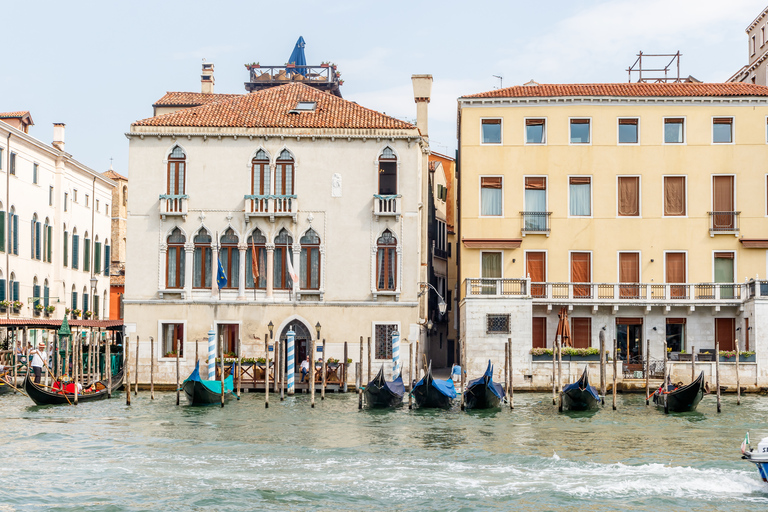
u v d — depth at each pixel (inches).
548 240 1626.5
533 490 772.0
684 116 1626.5
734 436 1047.6
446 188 2342.5
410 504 732.7
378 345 1567.4
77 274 2271.2
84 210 2330.2
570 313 1606.8
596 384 1508.4
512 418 1201.4
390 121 1595.7
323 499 745.0
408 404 1328.7
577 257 1626.5
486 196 1642.5
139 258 1582.2
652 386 1498.5
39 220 2034.9
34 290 2007.9
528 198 1637.6
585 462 880.3
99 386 1487.5
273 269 1584.6
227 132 1584.6
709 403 1371.8
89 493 755.4
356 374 1552.7
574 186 1636.3
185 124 1587.1
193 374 1323.8
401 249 1573.6
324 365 1412.4
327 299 1569.9
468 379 1518.2
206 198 1583.4
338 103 1660.9
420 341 1587.1
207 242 1584.6
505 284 1535.4
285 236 1583.4
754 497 754.2
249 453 925.2
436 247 2162.9
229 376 1453.0
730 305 1574.8
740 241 1609.3
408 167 1582.2
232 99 1688.0
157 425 1123.9
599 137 1628.9
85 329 2143.2
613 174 1627.7
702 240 1615.4
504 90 1673.2
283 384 1428.4
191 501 735.1
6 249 1850.4
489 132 1648.6
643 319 1604.3
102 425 1122.0
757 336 1496.1
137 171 1589.6
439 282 2222.0
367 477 817.5
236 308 1572.3
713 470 845.8
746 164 1620.3
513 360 1518.2
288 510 715.4
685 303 1577.3
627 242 1620.3
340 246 1577.3
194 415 1219.2
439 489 776.3
